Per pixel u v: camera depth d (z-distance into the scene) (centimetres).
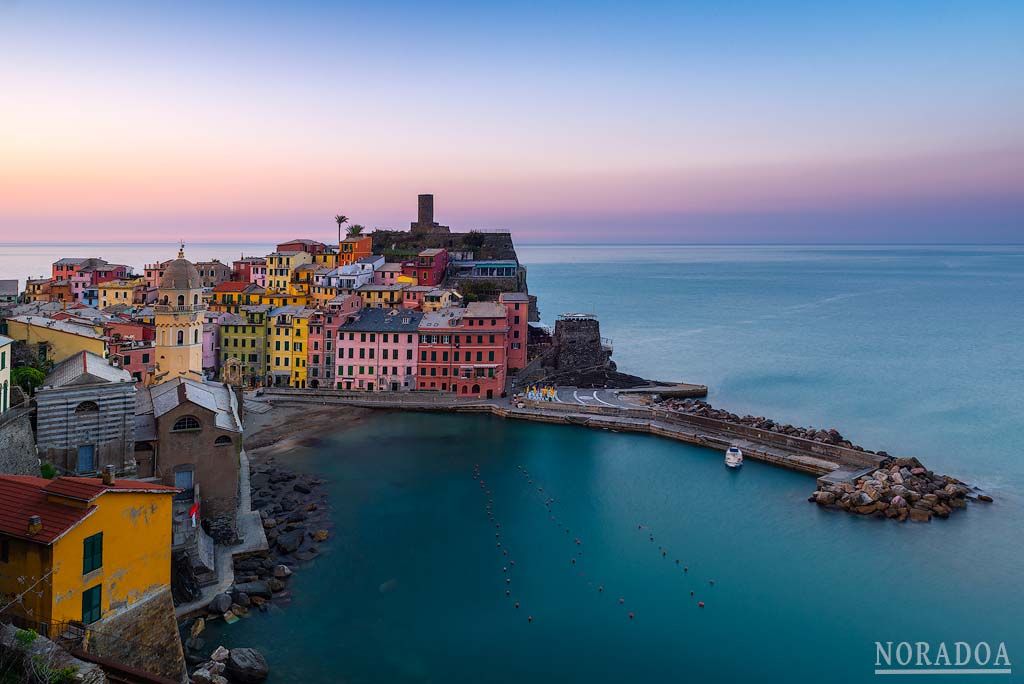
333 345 16075
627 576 8031
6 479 4834
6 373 7262
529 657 6519
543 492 10494
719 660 6538
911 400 17012
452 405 15075
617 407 14712
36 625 4222
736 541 8944
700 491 10656
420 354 15800
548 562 8312
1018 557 8550
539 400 15075
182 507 7706
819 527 9381
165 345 11238
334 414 14575
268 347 16375
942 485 10544
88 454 7531
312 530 8925
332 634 6738
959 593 7706
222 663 6006
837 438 12500
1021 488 10981
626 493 10531
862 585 7875
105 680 3788
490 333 15700
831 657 6588
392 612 7162
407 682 6097
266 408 14762
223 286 19638
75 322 13025
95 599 4531
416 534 8950
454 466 11562
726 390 18125
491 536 8956
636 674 6309
